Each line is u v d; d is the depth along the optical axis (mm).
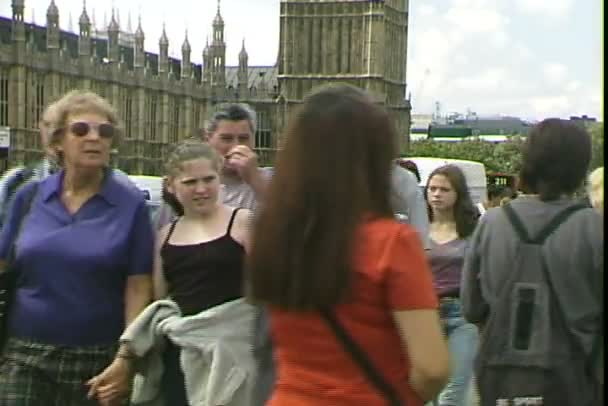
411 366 4320
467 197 11156
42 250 7043
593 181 7523
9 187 7746
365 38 131250
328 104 4441
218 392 7133
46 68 105125
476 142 148125
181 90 133250
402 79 139875
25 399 7082
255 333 5414
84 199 7219
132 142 122812
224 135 9047
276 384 4617
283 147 4488
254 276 4441
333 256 4266
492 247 6383
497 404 6219
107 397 7148
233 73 154375
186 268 7312
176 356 7445
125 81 120688
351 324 4320
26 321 7121
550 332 6113
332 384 4344
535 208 6324
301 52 133625
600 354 6141
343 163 4359
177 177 7422
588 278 6129
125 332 7172
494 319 6273
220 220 7457
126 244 7191
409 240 4340
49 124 7258
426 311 4289
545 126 6383
